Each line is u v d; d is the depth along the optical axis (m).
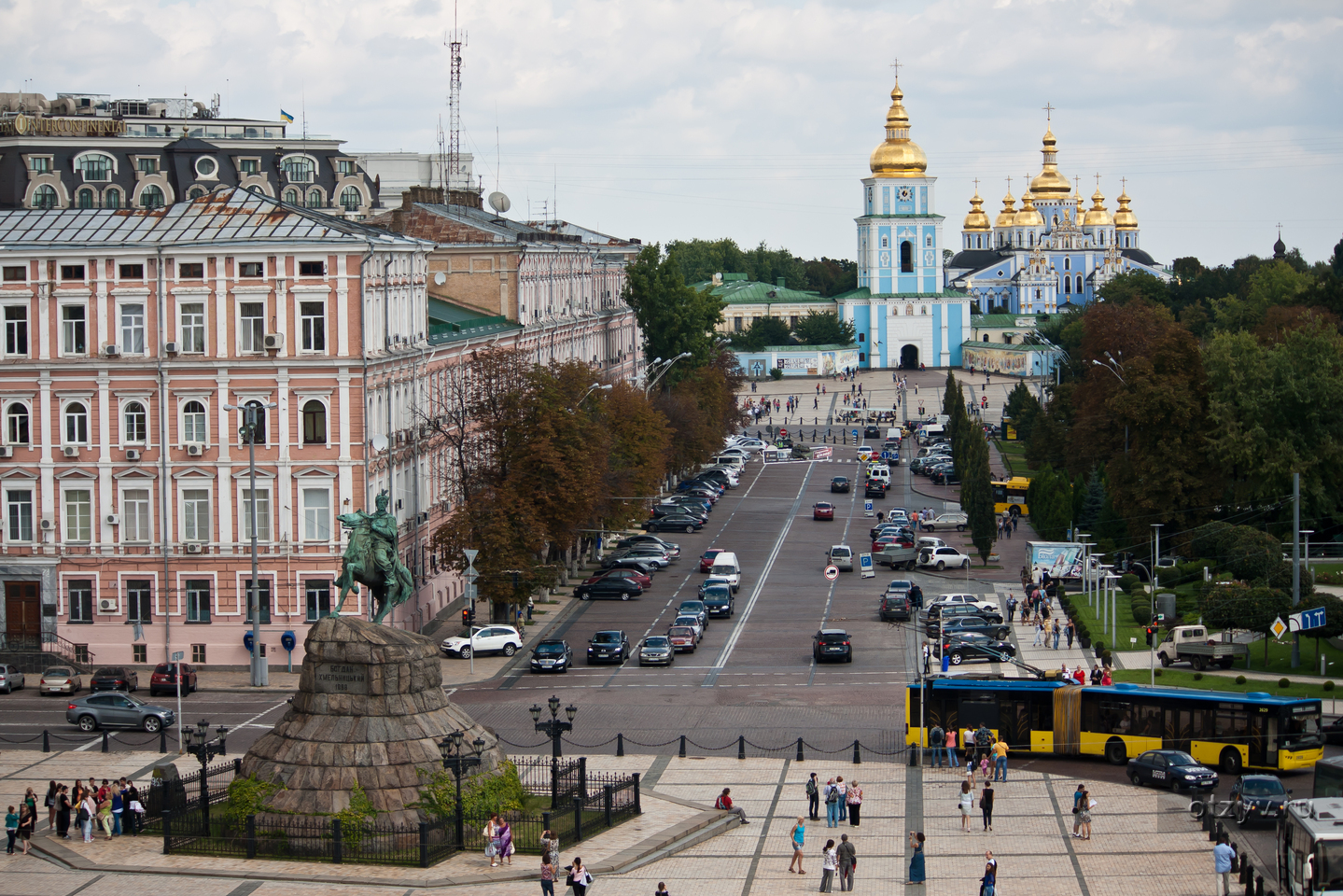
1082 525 148.62
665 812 70.50
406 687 66.69
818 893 60.22
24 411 103.44
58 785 69.19
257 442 101.69
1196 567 125.44
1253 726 77.38
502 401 113.56
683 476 195.50
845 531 160.88
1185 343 136.00
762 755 81.25
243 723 87.50
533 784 72.31
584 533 132.62
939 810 72.06
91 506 103.19
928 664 97.25
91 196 175.88
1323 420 133.12
